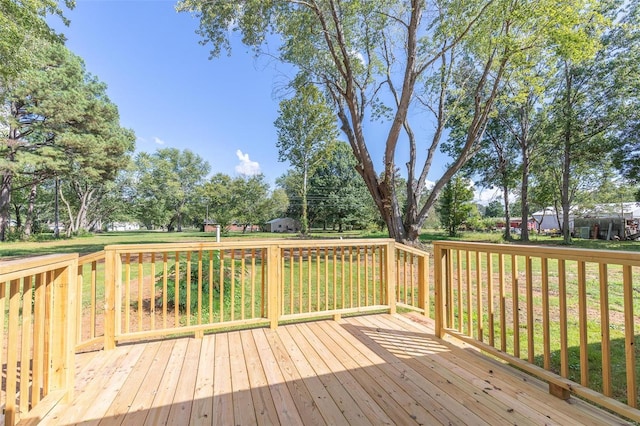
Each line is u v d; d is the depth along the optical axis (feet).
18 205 81.66
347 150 101.76
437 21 30.35
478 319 8.08
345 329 10.30
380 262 12.29
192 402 6.03
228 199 85.15
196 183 123.65
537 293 16.96
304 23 29.58
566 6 23.02
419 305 12.53
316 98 36.52
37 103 48.29
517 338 7.09
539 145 54.03
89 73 62.49
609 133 48.11
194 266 14.48
